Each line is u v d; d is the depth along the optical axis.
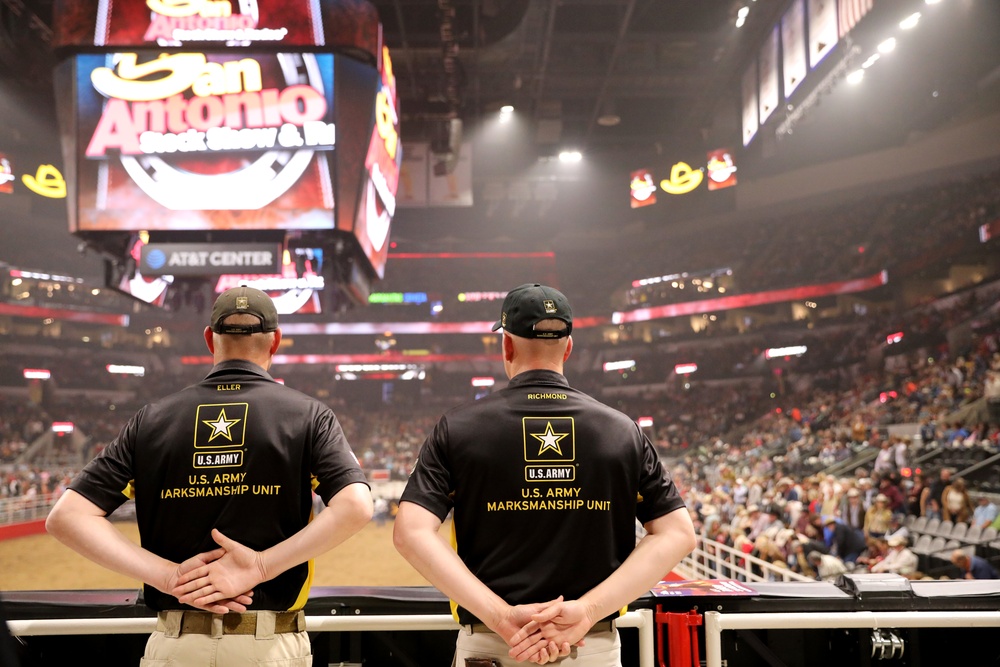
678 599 2.29
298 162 8.77
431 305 39.19
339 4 8.77
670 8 18.83
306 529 1.78
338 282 10.66
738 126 26.17
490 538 1.75
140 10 8.75
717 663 2.22
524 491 1.75
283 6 8.73
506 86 23.39
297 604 1.89
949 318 22.33
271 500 1.86
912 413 18.05
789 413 25.73
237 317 2.01
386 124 10.37
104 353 35.44
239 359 2.01
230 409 1.90
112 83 8.74
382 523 20.19
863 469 15.43
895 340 24.47
